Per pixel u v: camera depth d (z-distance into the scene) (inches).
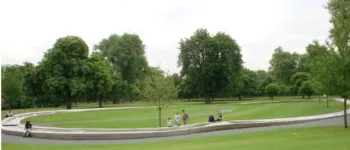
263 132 1080.8
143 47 3828.7
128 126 1411.2
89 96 3339.1
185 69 3853.3
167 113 2140.7
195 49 3759.8
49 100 3383.4
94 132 1075.3
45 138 1088.8
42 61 2854.3
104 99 3796.8
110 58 3646.7
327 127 1156.5
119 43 3663.9
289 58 5433.1
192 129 1143.6
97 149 790.5
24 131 1159.0
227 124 1245.7
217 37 3833.7
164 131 1085.8
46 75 2787.9
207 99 3814.0
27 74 2869.1
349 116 1624.0
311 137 862.5
